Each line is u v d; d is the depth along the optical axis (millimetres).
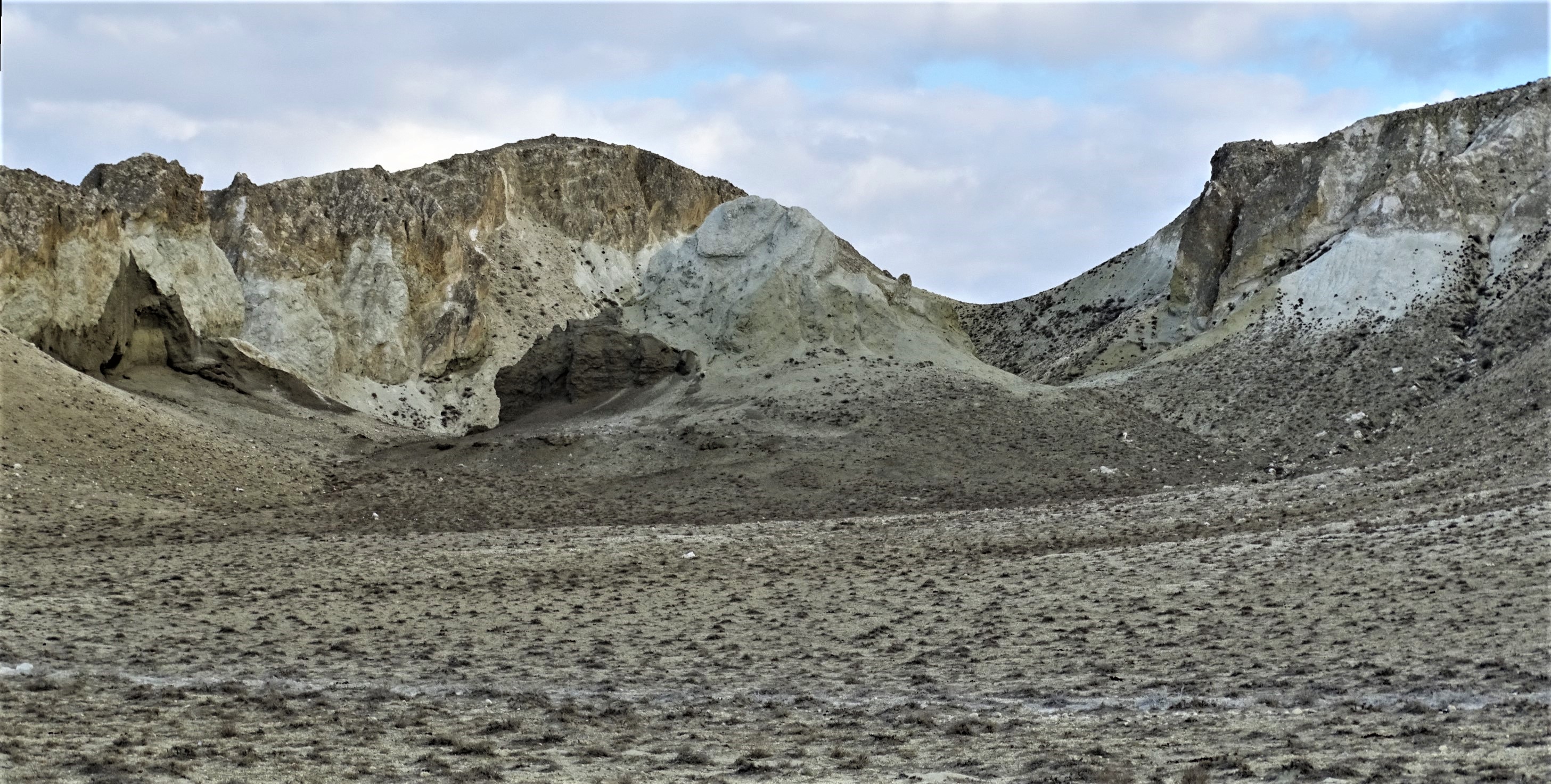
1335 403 103750
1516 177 126438
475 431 113375
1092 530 66125
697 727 34156
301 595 55188
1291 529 58125
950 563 58750
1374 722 31453
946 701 37156
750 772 29047
